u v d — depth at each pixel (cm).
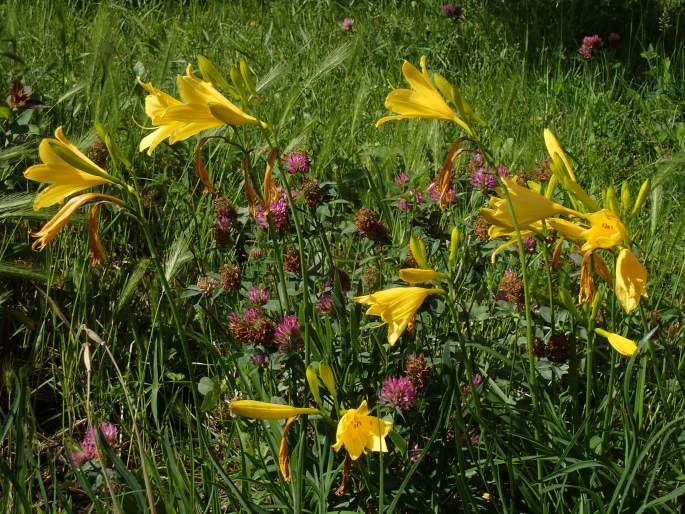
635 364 124
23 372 106
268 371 119
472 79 252
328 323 115
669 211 168
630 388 125
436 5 316
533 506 104
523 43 293
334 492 113
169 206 162
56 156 102
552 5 323
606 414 112
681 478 111
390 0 333
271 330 117
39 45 225
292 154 141
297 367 117
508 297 125
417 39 288
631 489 107
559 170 101
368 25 289
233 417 128
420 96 102
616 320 129
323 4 318
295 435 115
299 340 116
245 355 118
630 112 239
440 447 112
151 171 172
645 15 314
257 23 299
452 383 110
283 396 124
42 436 132
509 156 188
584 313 116
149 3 310
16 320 145
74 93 164
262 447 122
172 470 107
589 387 109
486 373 120
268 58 253
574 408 116
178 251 130
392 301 100
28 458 113
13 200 130
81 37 228
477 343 114
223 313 144
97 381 132
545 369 118
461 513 114
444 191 103
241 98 106
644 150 217
